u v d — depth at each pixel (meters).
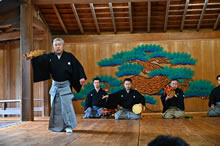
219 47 9.25
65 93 4.05
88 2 7.14
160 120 5.79
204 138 3.09
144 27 9.01
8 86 10.05
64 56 4.12
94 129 4.23
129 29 9.18
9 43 10.12
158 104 9.16
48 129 4.09
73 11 7.95
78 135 3.54
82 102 9.33
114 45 9.48
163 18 8.52
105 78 9.36
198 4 7.81
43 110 8.67
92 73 9.46
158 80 9.21
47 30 8.83
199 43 9.29
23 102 6.37
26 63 6.48
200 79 9.22
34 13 7.88
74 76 4.16
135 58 9.34
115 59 9.38
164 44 9.35
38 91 9.36
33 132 3.95
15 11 7.05
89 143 2.85
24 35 6.54
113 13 8.23
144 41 9.12
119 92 6.48
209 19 8.56
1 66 10.16
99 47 9.52
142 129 4.13
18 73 9.97
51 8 8.02
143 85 9.23
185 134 3.47
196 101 9.15
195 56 9.27
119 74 9.33
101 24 8.91
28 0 6.66
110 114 6.87
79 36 9.23
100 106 7.04
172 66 9.27
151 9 8.14
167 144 0.68
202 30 9.04
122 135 3.47
